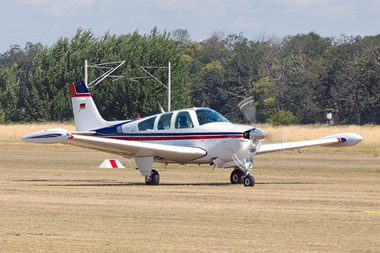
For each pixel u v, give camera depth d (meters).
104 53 184.50
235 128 43.19
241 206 31.77
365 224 26.44
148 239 23.19
